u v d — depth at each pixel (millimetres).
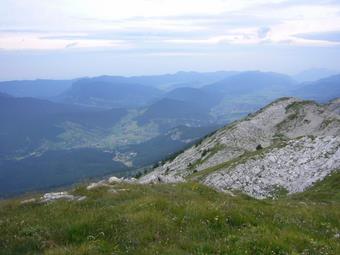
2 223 20297
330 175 59500
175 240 16516
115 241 16438
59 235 17469
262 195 61562
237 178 68500
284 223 20250
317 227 21406
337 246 17266
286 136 131125
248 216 19641
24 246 16672
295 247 16297
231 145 125562
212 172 76688
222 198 29188
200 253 14984
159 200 21453
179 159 146125
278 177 65500
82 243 16203
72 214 20766
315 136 75438
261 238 16359
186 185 31781
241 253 14961
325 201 45812
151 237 16750
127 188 27891
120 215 18953
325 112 141250
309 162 66688
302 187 59938
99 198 25016
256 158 73438
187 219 18750
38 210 22812
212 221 18516
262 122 142875
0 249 16641
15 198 28266
